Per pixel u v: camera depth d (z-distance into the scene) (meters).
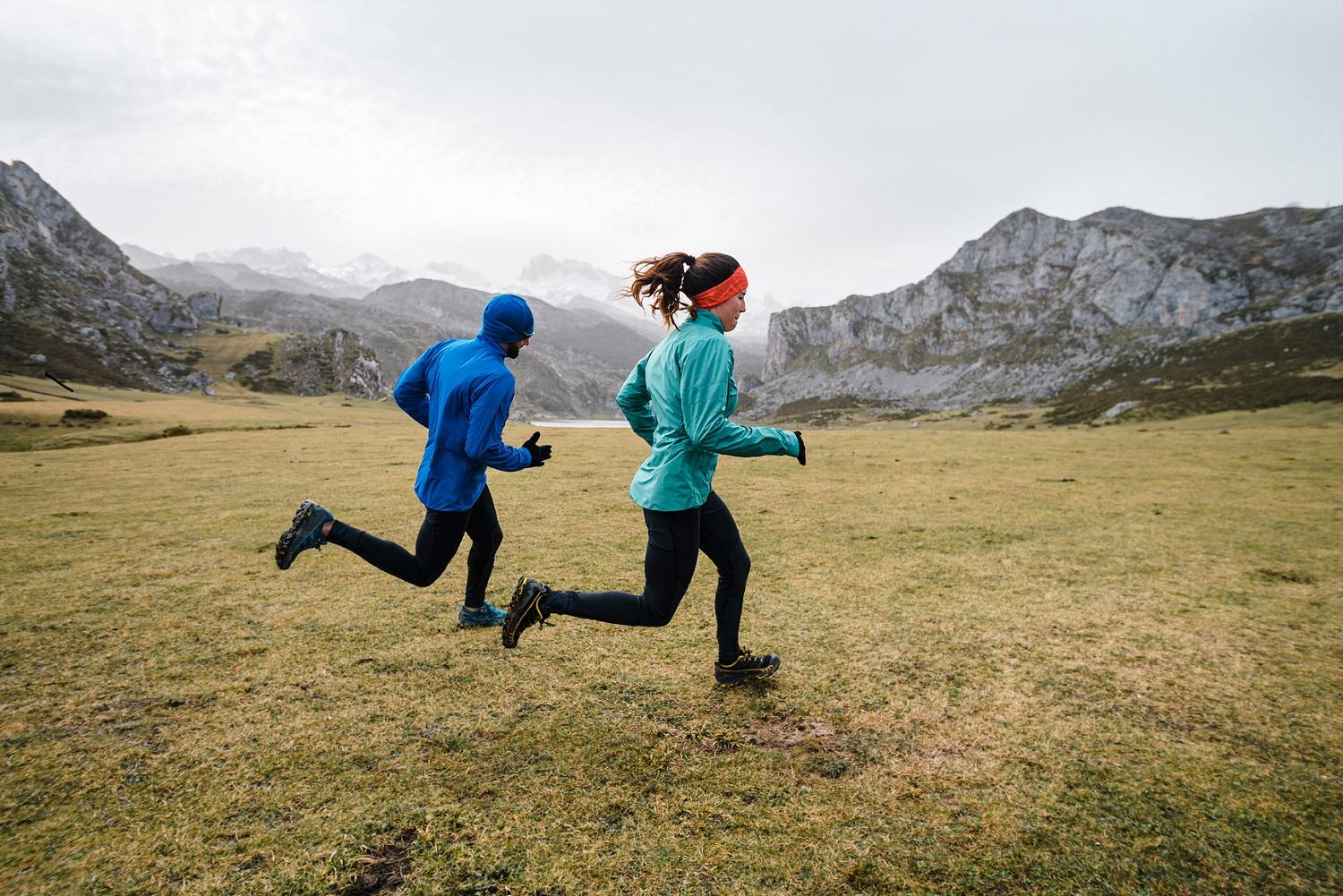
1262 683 3.43
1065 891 1.98
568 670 3.58
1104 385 154.75
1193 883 2.01
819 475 12.34
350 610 4.60
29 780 2.58
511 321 3.31
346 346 158.62
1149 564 5.81
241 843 2.20
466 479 3.29
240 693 3.32
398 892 1.97
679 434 2.82
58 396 60.81
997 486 10.78
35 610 4.64
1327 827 2.27
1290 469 12.54
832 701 3.22
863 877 2.03
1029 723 3.01
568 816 2.33
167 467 14.20
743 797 2.45
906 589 5.09
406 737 2.88
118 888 2.00
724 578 3.25
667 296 2.88
